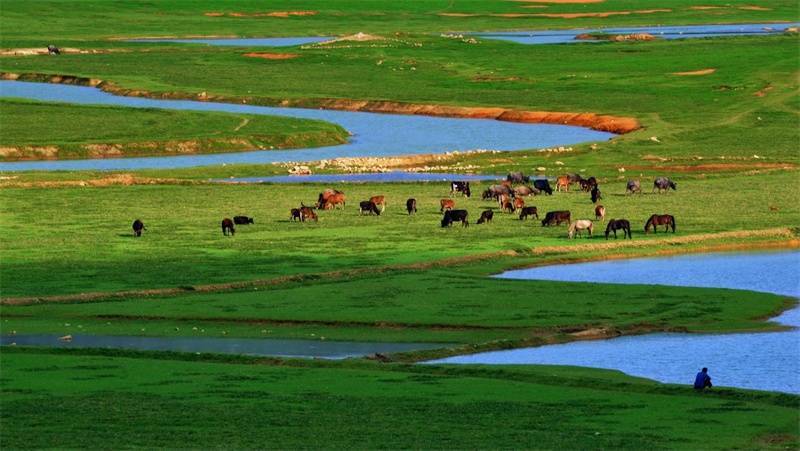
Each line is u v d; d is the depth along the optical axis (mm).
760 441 34125
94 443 33781
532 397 39094
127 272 62125
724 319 52719
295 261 64812
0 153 114875
